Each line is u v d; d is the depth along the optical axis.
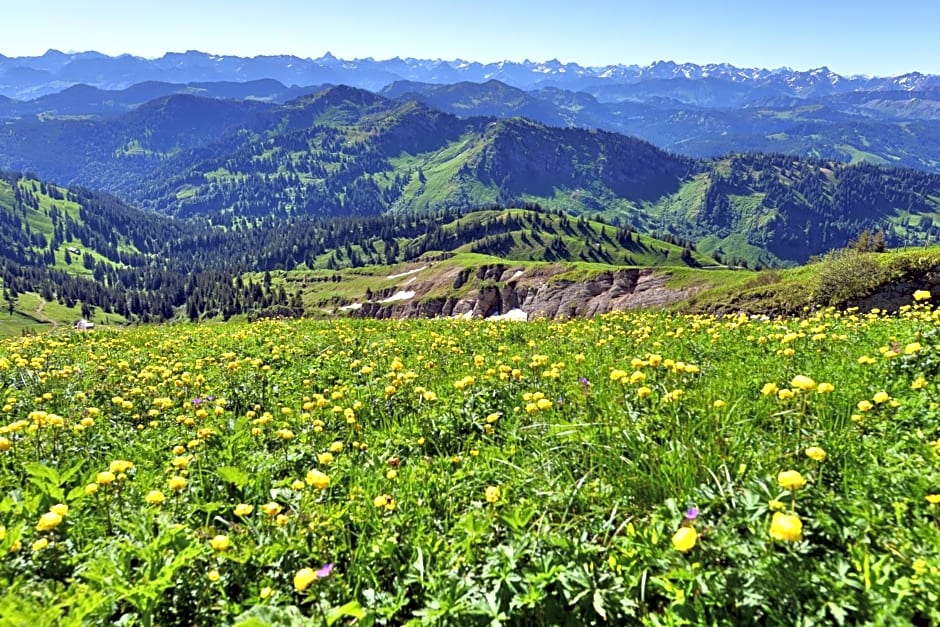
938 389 6.02
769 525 3.60
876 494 4.09
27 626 3.11
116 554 3.97
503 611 3.45
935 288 58.94
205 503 5.07
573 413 6.65
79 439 7.12
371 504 4.66
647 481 4.55
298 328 19.77
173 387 10.23
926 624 3.09
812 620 3.05
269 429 7.45
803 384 5.32
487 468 5.30
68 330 23.86
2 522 4.57
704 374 8.08
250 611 3.30
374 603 3.68
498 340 14.19
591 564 3.66
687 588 3.29
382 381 9.34
